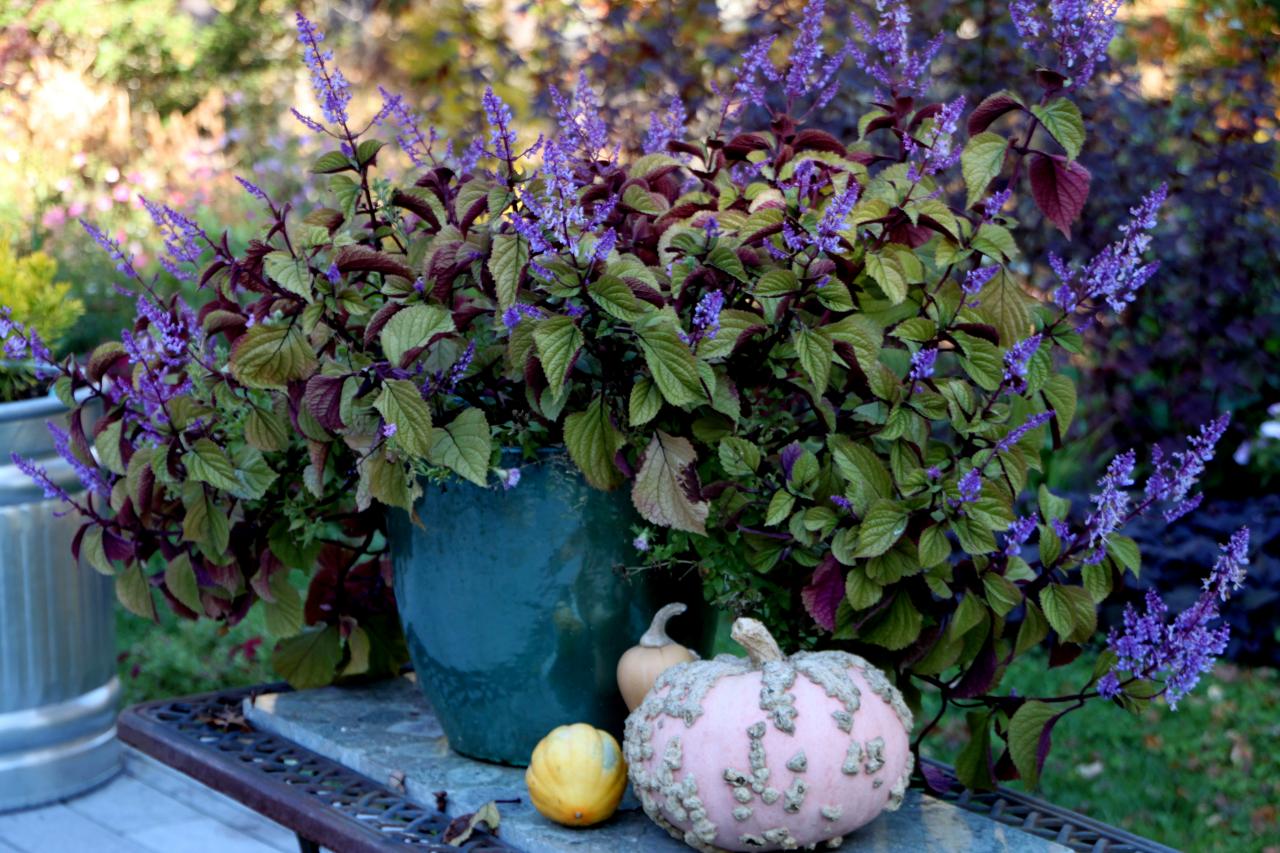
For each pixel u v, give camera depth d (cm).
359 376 161
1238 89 439
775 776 141
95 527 192
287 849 276
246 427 172
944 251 168
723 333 157
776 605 174
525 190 150
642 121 428
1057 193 165
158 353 182
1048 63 395
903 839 153
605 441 157
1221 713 349
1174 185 422
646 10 445
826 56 409
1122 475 165
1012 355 161
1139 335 434
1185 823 292
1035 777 168
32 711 290
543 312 155
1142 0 469
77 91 685
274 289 170
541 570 165
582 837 152
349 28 651
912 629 163
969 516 156
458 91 544
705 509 157
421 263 172
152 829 285
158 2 1036
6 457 277
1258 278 435
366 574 208
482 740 173
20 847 272
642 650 167
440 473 161
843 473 159
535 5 491
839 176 169
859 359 161
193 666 360
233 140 746
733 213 166
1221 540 411
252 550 192
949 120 163
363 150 169
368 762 175
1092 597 165
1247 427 453
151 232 595
